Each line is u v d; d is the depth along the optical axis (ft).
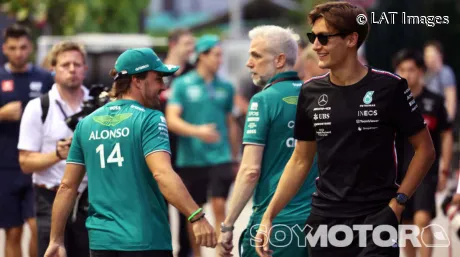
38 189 52.21
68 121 50.03
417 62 61.57
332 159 38.22
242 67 157.38
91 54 89.35
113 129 39.86
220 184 70.95
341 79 38.11
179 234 69.36
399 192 37.86
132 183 39.47
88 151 40.29
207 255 71.87
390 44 127.24
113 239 39.19
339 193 38.19
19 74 63.16
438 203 77.56
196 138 70.74
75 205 48.55
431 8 136.87
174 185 38.68
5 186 60.80
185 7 294.66
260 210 44.78
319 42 37.96
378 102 37.47
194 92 71.67
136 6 153.38
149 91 40.60
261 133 44.14
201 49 71.92
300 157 40.78
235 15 211.20
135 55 40.40
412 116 37.73
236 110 83.61
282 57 45.01
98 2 146.82
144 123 39.60
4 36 63.05
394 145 38.19
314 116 38.60
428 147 38.09
